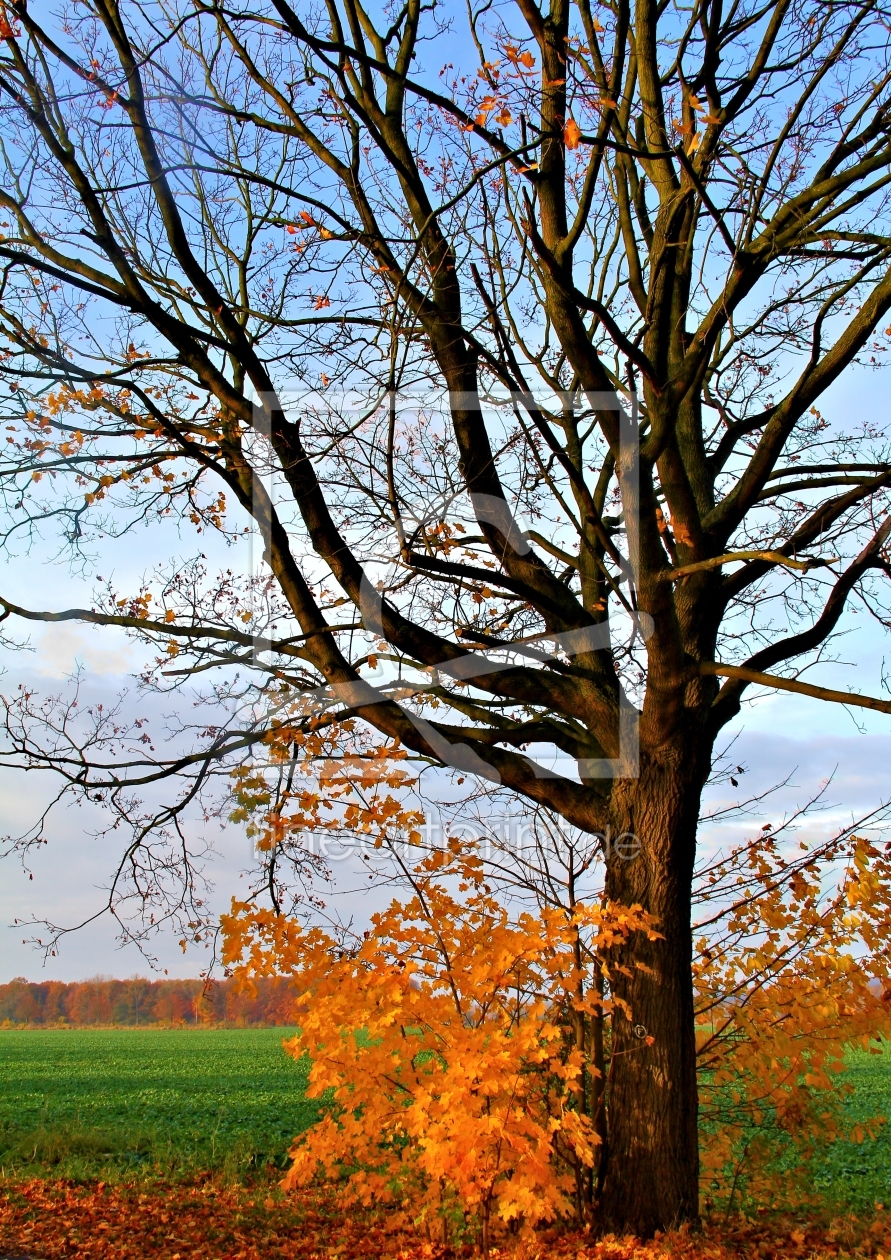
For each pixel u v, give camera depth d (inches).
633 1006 244.8
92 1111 603.8
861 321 239.9
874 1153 449.7
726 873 282.5
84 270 271.7
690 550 276.4
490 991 212.4
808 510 311.4
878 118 235.9
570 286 209.3
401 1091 224.5
